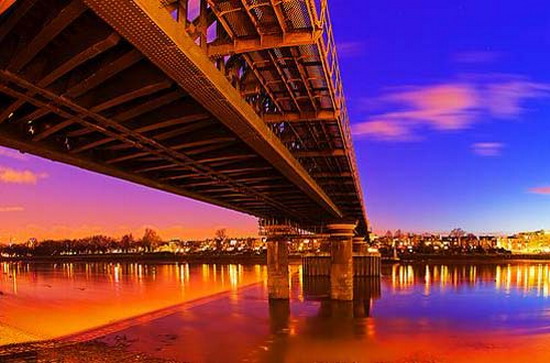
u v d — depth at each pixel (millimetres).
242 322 52906
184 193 37969
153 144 22312
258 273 161500
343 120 27953
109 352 39938
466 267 190625
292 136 29016
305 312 59125
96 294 97062
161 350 40000
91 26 12906
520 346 39250
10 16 11734
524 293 80375
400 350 38312
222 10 15102
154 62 13594
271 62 19391
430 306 63344
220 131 22719
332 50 20859
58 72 14125
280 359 35969
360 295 77375
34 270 198625
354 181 45969
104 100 16781
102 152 25078
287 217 70562
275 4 14797
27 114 18969
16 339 46062
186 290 101000
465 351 37781
